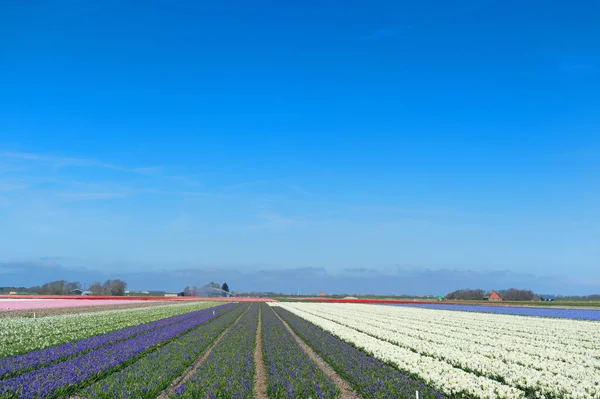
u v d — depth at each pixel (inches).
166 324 1753.2
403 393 732.7
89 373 786.2
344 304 4530.0
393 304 4680.1
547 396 738.8
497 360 1000.9
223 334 1587.1
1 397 613.9
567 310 3427.7
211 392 701.9
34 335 1283.2
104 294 6653.5
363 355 1093.8
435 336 1492.4
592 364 982.4
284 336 1489.9
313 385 782.5
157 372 818.8
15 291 7706.7
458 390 734.5
